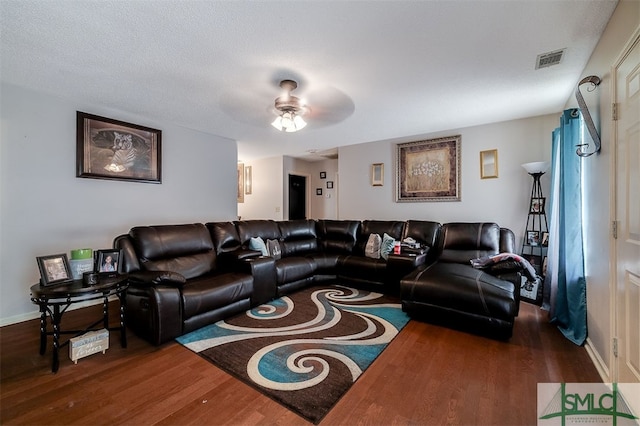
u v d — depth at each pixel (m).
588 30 1.81
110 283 2.00
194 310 2.37
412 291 2.68
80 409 1.51
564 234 2.50
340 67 2.29
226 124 3.93
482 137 3.93
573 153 2.39
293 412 1.49
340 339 2.31
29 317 2.74
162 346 2.18
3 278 2.62
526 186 3.65
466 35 1.87
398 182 4.70
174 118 3.64
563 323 2.50
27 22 1.72
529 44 1.97
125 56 2.13
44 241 2.86
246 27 1.78
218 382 1.74
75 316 2.80
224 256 3.20
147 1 1.55
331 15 1.67
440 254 3.67
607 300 1.77
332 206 7.11
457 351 2.12
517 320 2.73
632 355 1.42
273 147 5.51
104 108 3.25
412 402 1.57
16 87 2.67
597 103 1.96
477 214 4.00
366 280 3.73
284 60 2.18
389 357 2.04
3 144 2.61
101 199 3.28
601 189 1.89
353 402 1.57
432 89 2.73
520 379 1.77
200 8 1.61
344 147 5.31
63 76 2.46
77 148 3.06
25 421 1.42
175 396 1.62
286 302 3.22
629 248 1.46
